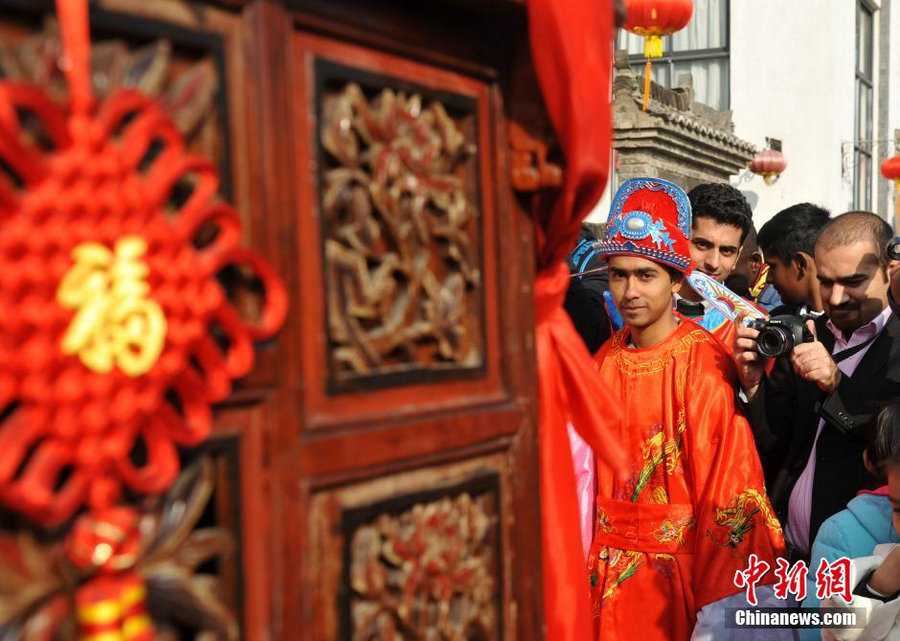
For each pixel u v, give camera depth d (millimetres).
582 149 965
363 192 826
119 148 651
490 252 988
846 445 1953
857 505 1800
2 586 600
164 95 680
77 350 587
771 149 9094
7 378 572
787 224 2748
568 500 1125
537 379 1044
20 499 576
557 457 1126
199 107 695
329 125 807
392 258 858
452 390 928
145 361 612
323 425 792
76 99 594
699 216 2572
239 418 733
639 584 1924
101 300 592
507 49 1006
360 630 822
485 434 951
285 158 760
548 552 1097
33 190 581
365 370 833
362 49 839
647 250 1991
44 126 616
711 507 1854
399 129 869
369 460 824
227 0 716
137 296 604
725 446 1889
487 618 967
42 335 578
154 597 673
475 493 957
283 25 761
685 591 1896
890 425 1651
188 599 690
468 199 966
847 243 2014
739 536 1834
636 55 10094
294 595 762
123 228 614
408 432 862
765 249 2824
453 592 920
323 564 794
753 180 9656
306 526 775
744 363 1927
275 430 751
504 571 984
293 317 763
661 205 2002
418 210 880
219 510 727
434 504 903
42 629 613
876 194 11664
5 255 568
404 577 861
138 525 658
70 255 588
